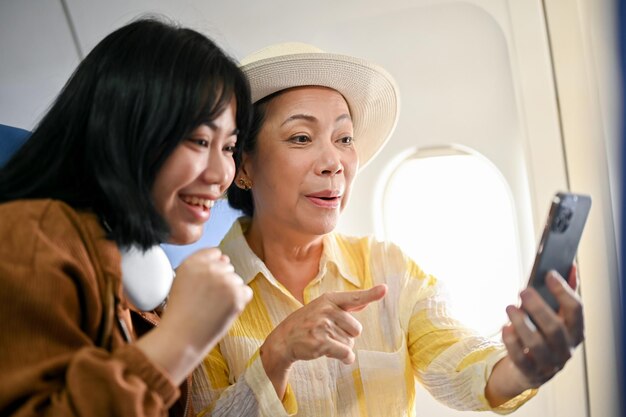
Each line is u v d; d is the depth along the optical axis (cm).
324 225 157
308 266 169
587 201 111
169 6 216
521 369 113
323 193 155
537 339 106
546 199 204
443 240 220
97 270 102
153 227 108
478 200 215
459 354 148
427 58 208
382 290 129
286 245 165
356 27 209
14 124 246
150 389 90
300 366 154
